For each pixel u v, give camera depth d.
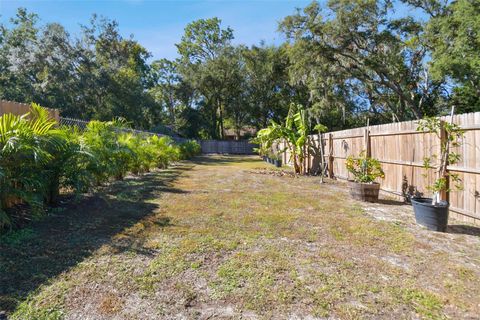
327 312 1.81
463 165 3.82
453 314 1.82
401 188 5.25
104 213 3.95
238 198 5.23
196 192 5.75
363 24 13.73
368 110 22.02
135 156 6.79
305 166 10.37
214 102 30.17
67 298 1.90
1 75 16.95
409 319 1.76
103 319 1.71
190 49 30.72
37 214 3.52
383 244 3.01
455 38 11.48
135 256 2.57
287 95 26.98
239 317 1.75
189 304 1.88
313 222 3.77
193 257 2.59
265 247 2.87
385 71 15.25
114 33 23.19
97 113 20.05
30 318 1.68
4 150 2.99
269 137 10.16
